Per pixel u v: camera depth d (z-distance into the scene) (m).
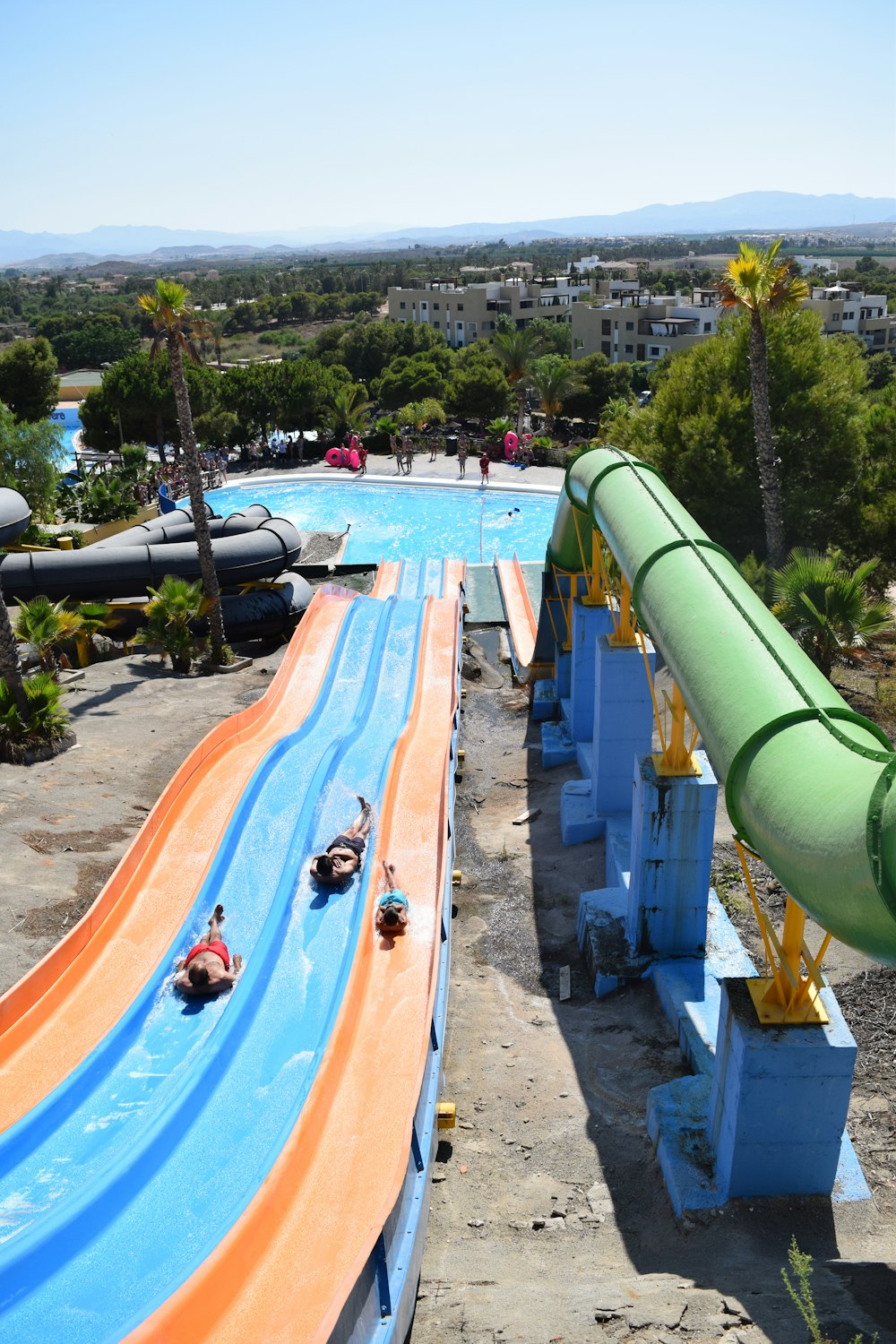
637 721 20.06
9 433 52.88
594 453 21.31
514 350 78.06
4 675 22.89
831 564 22.33
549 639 28.72
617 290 167.75
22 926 15.64
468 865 20.47
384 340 111.69
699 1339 8.36
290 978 14.40
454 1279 10.31
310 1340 7.59
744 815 9.66
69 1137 11.50
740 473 30.77
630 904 15.82
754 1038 10.06
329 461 68.44
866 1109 11.92
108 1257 9.73
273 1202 10.09
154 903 16.09
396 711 24.27
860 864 6.77
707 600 12.50
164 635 30.25
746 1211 10.45
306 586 37.56
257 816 18.78
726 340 33.47
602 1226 10.96
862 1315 8.38
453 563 40.19
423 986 14.22
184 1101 11.70
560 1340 8.65
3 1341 8.84
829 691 10.10
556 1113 12.96
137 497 57.56
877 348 146.50
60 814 19.59
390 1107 11.82
